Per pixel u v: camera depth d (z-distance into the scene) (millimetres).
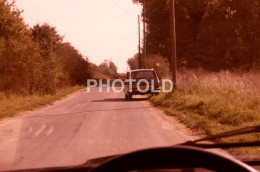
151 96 25344
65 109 19266
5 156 7809
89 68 61750
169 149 1865
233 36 52781
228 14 54156
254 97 14820
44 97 27719
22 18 40344
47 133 11070
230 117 11797
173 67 22250
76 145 8898
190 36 54938
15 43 30250
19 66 29172
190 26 55625
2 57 29344
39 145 9062
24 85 29000
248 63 51969
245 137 8633
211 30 52812
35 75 29641
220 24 53219
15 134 11102
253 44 52031
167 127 11672
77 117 15188
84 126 12352
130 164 1877
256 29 52281
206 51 52250
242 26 52781
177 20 54562
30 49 29922
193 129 11086
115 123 12914
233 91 18078
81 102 24094
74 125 12695
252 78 20172
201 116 13141
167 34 54781
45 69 31375
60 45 48250
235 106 13461
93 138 9883
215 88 20438
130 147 8516
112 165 1880
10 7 39656
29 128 12359
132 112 16578
